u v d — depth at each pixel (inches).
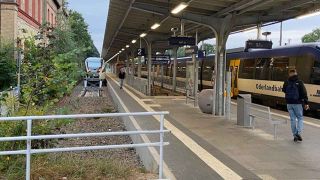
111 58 4170.8
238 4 627.2
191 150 416.2
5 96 435.2
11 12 1071.0
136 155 446.6
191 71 951.6
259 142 478.6
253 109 577.3
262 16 747.4
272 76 989.8
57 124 381.4
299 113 487.8
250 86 1112.2
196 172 332.5
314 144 470.9
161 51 2007.9
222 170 340.2
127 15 987.3
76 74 466.9
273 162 382.6
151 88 1301.7
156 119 646.5
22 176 289.6
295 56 885.2
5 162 312.3
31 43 494.9
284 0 633.6
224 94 729.0
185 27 1138.7
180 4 612.4
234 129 571.5
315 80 810.2
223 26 721.6
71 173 302.4
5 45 800.3
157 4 794.2
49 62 454.6
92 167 315.0
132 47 1969.7
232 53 1258.6
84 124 673.6
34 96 430.3
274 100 981.2
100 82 1445.6
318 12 657.6
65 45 1122.0
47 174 296.2
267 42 772.0
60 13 1690.5
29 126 260.5
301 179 325.7
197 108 847.7
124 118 655.1
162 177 293.6
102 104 992.2
